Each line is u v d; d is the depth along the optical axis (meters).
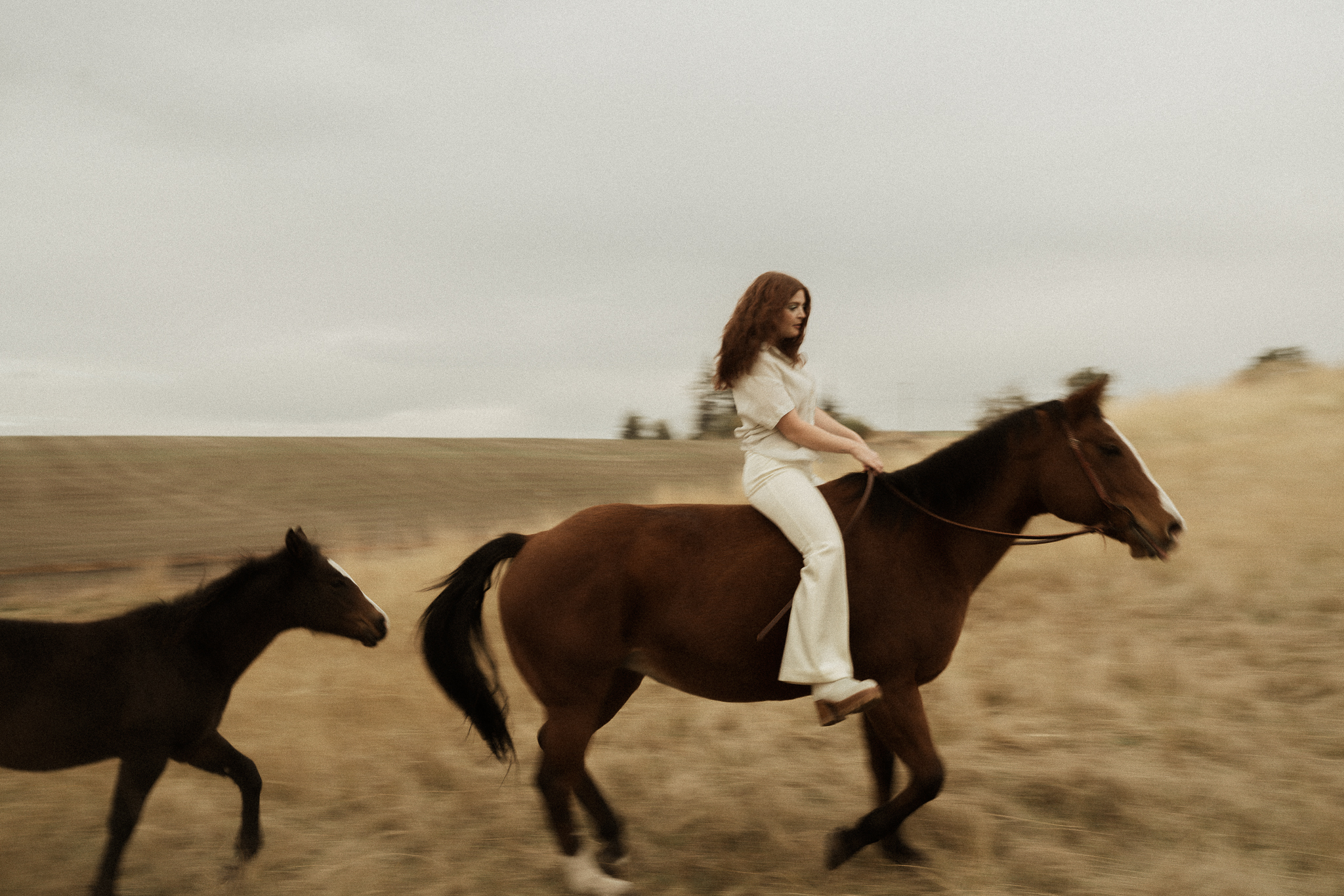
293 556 4.31
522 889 3.86
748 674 3.81
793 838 4.20
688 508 4.05
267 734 5.42
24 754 3.75
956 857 3.95
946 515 3.97
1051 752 4.86
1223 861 3.67
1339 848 3.77
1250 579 7.02
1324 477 9.37
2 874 4.06
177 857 4.23
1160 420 14.22
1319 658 5.66
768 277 3.89
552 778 3.84
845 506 3.94
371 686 6.09
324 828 4.46
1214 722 4.97
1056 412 3.99
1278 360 17.91
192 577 11.41
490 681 4.15
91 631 3.94
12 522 16.44
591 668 3.82
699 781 4.82
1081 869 3.73
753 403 3.80
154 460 25.02
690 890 3.84
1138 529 3.86
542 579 3.84
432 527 15.44
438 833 4.36
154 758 3.87
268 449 28.03
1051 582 7.57
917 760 3.71
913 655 3.79
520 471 24.20
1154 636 6.32
